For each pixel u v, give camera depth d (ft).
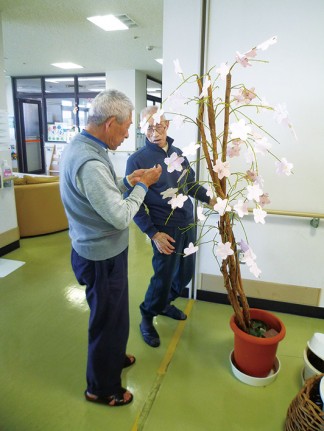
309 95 6.27
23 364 5.80
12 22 12.46
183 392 5.22
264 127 6.56
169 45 6.70
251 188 3.97
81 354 6.09
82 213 4.05
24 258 10.59
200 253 7.75
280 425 4.65
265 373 5.36
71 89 28.50
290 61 6.19
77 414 4.79
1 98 10.27
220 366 5.83
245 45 6.33
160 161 5.76
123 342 4.76
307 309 7.40
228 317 7.40
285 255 7.22
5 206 10.73
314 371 5.01
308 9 5.90
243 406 4.97
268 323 5.54
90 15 11.71
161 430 4.55
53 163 27.48
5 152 10.55
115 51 16.85
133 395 5.15
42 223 12.77
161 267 6.00
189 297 8.18
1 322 7.05
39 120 28.04
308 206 6.78
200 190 6.37
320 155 6.49
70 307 7.69
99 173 3.80
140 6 10.84
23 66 21.50
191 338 6.64
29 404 4.96
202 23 6.44
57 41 15.03
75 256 4.43
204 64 6.63
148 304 6.33
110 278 4.39
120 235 4.40
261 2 6.06
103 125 4.00
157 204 5.87
